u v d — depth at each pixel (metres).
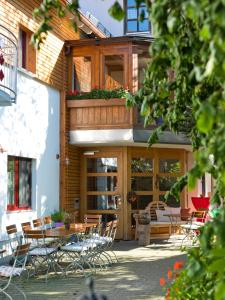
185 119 3.98
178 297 3.39
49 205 13.13
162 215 14.99
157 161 15.52
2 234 10.41
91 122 13.90
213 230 2.01
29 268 9.64
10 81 10.81
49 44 13.15
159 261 10.68
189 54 2.63
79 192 15.23
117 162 15.04
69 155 14.30
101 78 14.13
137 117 13.68
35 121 12.35
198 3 1.86
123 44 13.95
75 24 3.40
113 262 10.56
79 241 10.38
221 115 1.82
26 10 11.95
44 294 7.55
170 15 2.24
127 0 17.45
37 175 12.41
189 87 3.02
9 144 10.95
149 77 3.34
